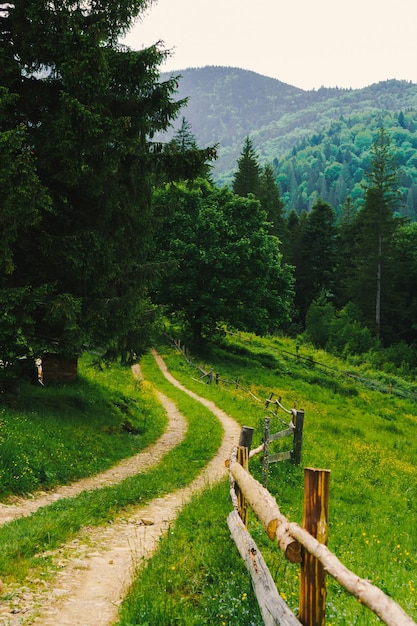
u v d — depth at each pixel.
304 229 92.06
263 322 51.19
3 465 12.32
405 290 80.00
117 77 16.39
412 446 27.38
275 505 5.53
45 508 10.40
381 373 57.47
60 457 14.30
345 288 86.19
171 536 8.11
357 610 5.73
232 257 46.72
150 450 18.55
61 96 14.52
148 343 19.94
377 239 76.19
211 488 11.95
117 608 5.86
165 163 17.41
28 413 16.00
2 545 7.56
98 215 17.47
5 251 14.66
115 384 27.19
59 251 15.84
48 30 15.09
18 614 5.68
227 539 7.65
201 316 48.66
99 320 17.23
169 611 5.45
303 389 43.19
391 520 12.55
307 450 18.03
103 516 9.73
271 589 4.85
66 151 14.93
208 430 21.58
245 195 83.56
